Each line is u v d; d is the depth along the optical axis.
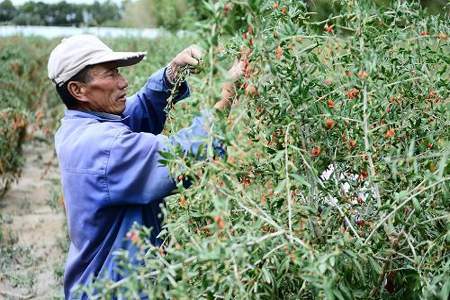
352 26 1.87
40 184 6.89
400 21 1.98
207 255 1.41
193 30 1.49
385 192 1.72
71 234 2.15
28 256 4.79
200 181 1.62
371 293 1.63
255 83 1.66
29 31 16.38
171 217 1.95
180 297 1.49
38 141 8.52
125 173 1.99
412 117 1.88
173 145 1.77
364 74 1.67
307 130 1.77
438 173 1.52
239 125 1.69
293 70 1.74
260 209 1.56
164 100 2.46
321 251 1.57
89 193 2.04
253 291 1.55
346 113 1.80
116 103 2.24
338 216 1.75
